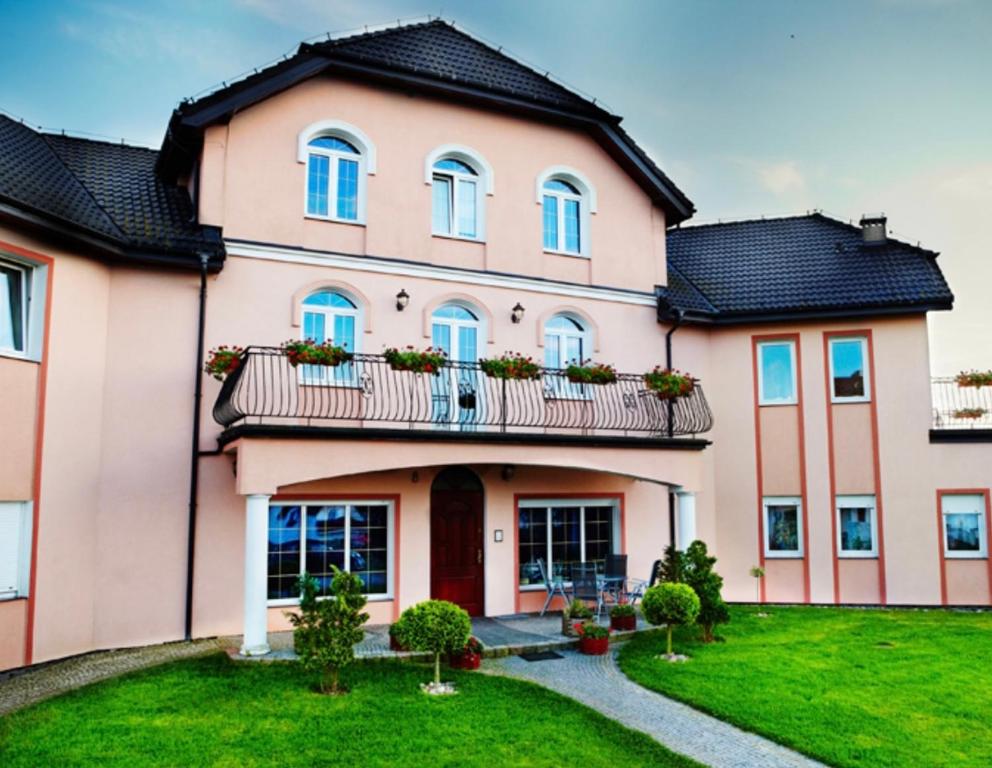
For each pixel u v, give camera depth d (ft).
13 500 33.47
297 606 40.65
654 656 36.04
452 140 47.42
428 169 46.42
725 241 64.28
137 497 37.76
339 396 42.11
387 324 44.11
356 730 24.90
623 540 50.62
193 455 38.91
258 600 33.78
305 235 42.70
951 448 52.54
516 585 46.91
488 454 39.99
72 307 36.40
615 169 53.21
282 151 42.60
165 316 39.19
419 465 37.91
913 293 52.95
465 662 33.06
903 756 23.94
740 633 41.65
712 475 54.80
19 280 35.27
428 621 29.78
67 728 24.71
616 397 50.01
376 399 42.80
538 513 48.88
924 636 40.91
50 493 34.96
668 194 53.62
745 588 53.83
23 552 33.91
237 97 40.60
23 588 33.73
